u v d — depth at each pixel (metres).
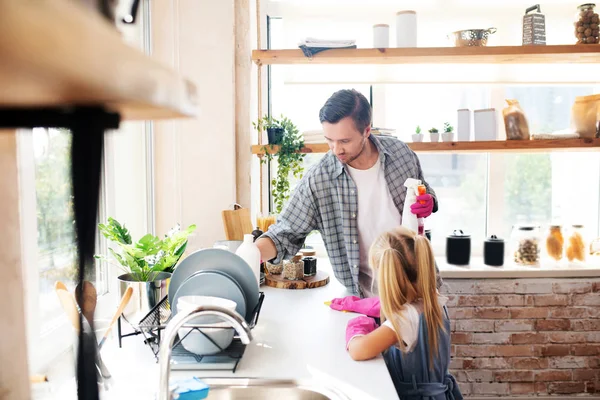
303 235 2.02
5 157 0.53
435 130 2.72
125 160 2.03
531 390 2.71
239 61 2.54
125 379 1.24
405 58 2.60
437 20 3.02
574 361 2.70
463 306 2.67
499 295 2.67
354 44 2.57
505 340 2.68
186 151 2.42
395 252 1.50
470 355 2.69
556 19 2.99
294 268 2.25
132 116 0.29
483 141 2.67
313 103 3.02
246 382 1.23
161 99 0.25
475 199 3.07
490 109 2.72
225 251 1.52
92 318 0.39
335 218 1.99
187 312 0.97
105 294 1.79
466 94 3.04
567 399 2.71
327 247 2.03
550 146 2.66
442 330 1.52
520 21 3.01
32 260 1.29
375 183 1.96
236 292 1.43
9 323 0.54
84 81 0.19
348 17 3.02
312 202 1.97
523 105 3.04
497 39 3.02
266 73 3.00
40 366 1.31
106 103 0.24
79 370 0.39
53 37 0.16
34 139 1.32
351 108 1.78
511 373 2.70
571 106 3.05
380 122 3.06
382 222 1.94
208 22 2.40
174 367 1.29
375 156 1.99
